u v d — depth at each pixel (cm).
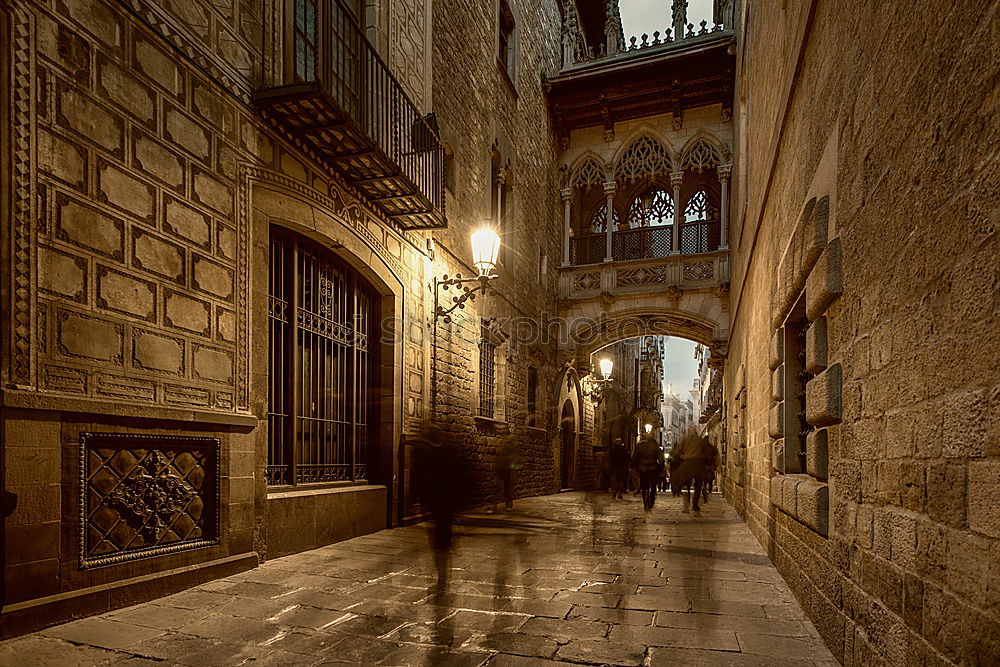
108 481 396
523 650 304
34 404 345
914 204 205
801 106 421
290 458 625
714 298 1706
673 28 1766
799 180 428
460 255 1096
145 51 440
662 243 1862
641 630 337
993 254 150
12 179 342
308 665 285
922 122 198
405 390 845
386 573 493
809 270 368
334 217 687
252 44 567
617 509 1108
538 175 1702
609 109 1825
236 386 521
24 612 331
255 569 512
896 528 216
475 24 1232
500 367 1312
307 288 680
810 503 337
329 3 666
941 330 182
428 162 880
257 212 562
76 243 379
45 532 350
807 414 360
